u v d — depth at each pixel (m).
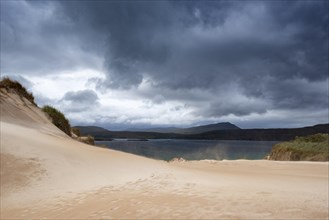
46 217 6.28
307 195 7.04
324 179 10.47
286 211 5.62
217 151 49.44
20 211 6.98
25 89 22.59
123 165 11.09
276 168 15.06
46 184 8.91
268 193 7.14
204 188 7.70
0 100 17.41
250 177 10.35
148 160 12.94
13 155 10.34
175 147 58.44
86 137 24.81
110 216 5.79
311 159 27.48
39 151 11.11
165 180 8.93
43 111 22.03
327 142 31.22
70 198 7.57
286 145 34.41
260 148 63.28
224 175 10.56
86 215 6.04
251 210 5.67
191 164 16.11
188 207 5.95
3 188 8.55
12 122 15.63
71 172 9.92
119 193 7.59
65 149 12.20
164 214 5.61
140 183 8.64
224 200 6.40
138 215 5.67
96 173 9.98
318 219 5.20
